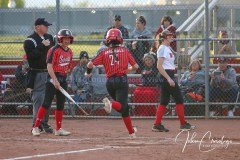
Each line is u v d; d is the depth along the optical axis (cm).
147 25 3603
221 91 3005
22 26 3650
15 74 3094
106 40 2167
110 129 2577
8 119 3031
